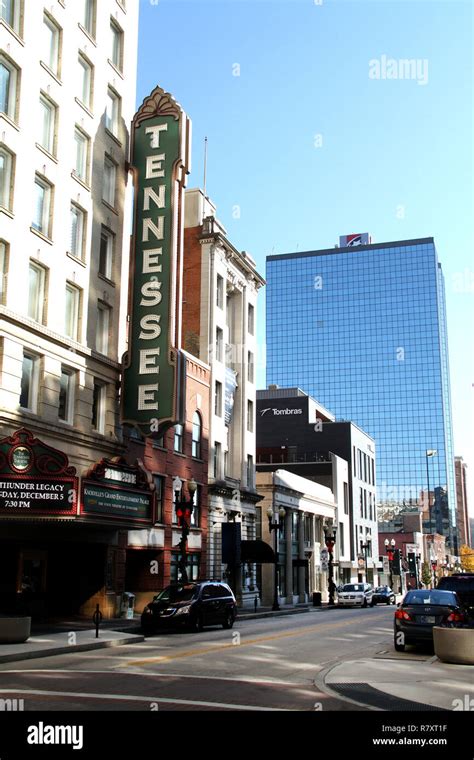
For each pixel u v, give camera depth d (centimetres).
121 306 3434
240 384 5162
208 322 4669
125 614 3145
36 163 2833
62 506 2450
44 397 2761
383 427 18188
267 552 4531
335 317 19038
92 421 3155
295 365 19012
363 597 5391
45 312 2841
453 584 2600
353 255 19275
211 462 4512
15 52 2741
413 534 11750
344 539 7931
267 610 4369
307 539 6644
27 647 1883
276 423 9106
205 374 4497
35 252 2789
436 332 18312
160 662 1688
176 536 3881
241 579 4744
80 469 2959
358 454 9069
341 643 2209
